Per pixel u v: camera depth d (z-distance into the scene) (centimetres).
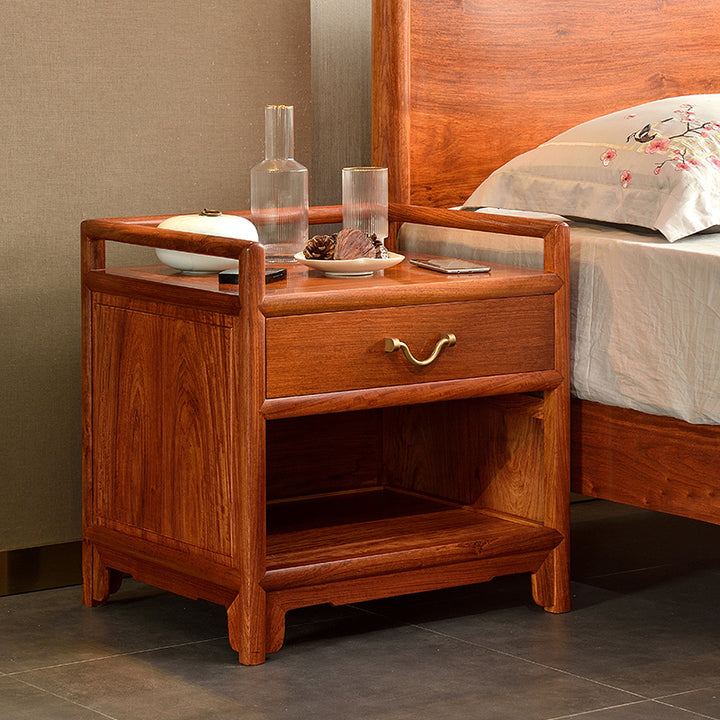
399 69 263
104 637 218
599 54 286
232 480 202
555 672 200
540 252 238
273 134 235
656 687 193
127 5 251
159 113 257
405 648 212
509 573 228
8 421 247
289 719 181
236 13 263
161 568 220
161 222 231
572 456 241
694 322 213
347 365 207
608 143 250
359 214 234
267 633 206
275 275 215
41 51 243
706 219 232
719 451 213
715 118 249
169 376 213
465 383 219
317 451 264
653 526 290
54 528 253
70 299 251
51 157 246
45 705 187
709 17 300
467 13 269
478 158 275
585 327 232
